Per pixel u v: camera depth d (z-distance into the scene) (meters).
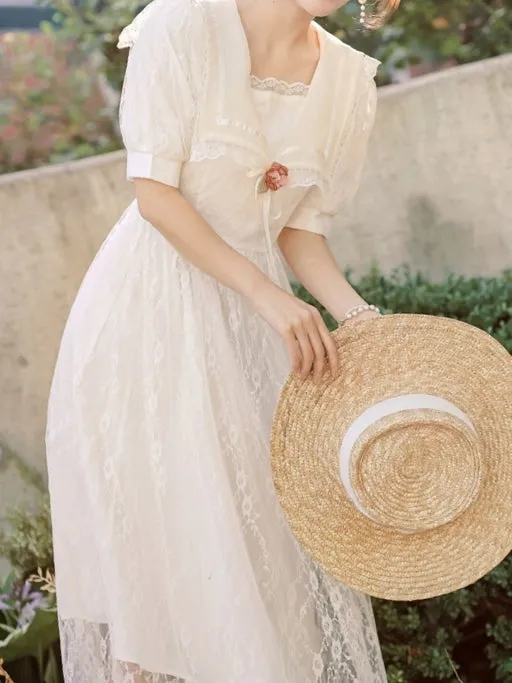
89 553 2.29
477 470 2.03
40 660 2.89
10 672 2.92
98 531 2.20
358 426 2.03
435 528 2.13
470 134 3.62
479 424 2.09
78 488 2.30
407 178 3.70
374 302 3.39
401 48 4.20
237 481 2.17
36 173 3.61
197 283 2.22
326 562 2.11
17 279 3.60
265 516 2.20
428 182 3.68
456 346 2.09
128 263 2.24
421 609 2.96
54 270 3.62
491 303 3.32
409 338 2.09
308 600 2.25
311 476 2.09
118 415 2.20
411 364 2.08
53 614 2.85
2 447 3.59
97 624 2.33
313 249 2.43
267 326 2.30
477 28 4.22
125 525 2.18
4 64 4.47
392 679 2.76
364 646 2.26
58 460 2.32
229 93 2.12
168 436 2.18
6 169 4.43
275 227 2.32
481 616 3.09
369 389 2.07
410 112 3.67
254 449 2.21
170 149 2.11
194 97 2.12
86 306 2.27
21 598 3.12
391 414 2.01
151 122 2.10
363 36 4.20
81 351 2.24
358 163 2.46
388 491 2.04
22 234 3.60
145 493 2.20
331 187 2.40
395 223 3.72
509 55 3.60
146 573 2.19
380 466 2.03
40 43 4.48
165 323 2.20
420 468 2.04
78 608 2.32
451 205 3.66
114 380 2.20
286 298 2.08
